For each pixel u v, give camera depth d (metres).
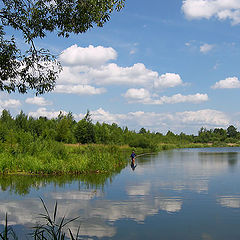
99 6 7.73
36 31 8.02
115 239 7.58
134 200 12.13
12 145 28.94
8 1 7.62
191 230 8.32
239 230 8.34
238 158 40.84
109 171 23.78
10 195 13.37
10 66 8.04
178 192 13.98
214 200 12.18
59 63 8.51
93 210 10.47
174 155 49.78
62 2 7.80
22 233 8.03
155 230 8.29
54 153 27.30
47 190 14.68
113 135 58.06
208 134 143.38
